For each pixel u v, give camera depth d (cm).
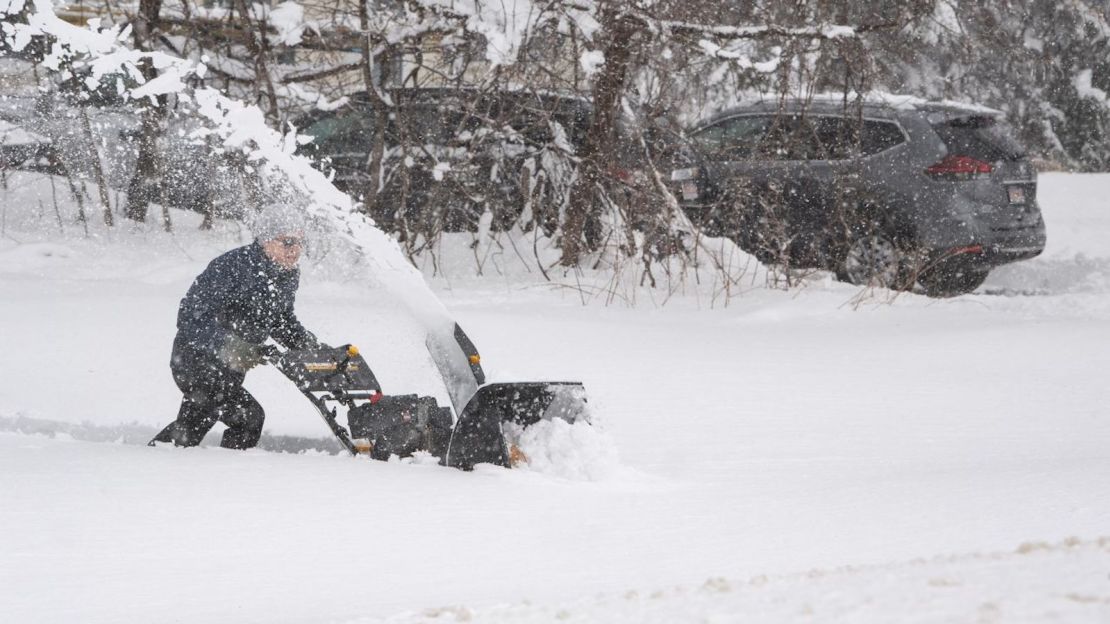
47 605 1293
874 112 5272
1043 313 4403
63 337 3550
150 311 3962
